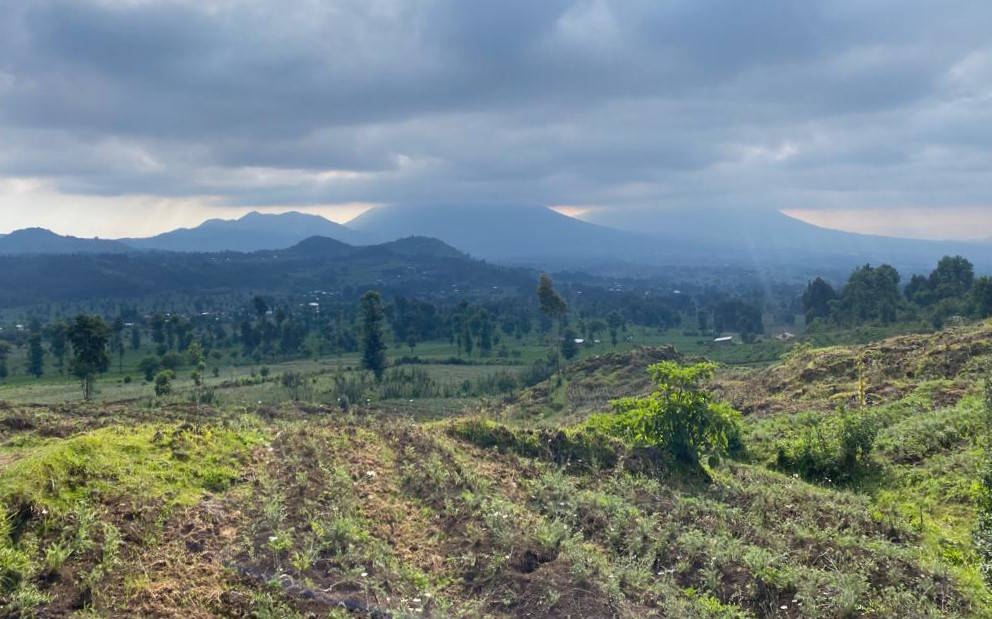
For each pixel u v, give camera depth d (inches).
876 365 1224.8
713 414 611.8
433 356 3174.2
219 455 446.6
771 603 351.6
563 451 589.9
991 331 1227.9
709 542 408.5
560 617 309.1
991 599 376.5
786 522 464.8
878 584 378.9
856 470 682.2
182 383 2247.8
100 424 602.5
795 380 1285.7
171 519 352.8
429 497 434.3
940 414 776.3
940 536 480.7
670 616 323.3
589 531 426.0
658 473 573.9
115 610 273.9
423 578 335.6
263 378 2279.8
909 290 3373.5
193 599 289.7
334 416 870.4
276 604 293.6
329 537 355.6
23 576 276.7
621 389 1781.5
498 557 351.9
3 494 316.8
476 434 603.2
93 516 328.2
